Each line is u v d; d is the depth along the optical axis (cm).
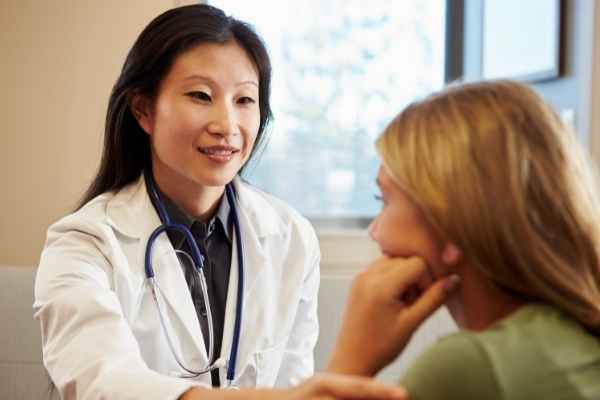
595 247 67
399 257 69
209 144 117
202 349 120
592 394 60
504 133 64
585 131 196
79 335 100
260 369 126
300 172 234
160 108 119
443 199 63
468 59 242
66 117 200
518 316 64
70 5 198
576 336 64
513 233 62
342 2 232
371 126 236
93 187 134
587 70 195
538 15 213
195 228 128
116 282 115
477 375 58
